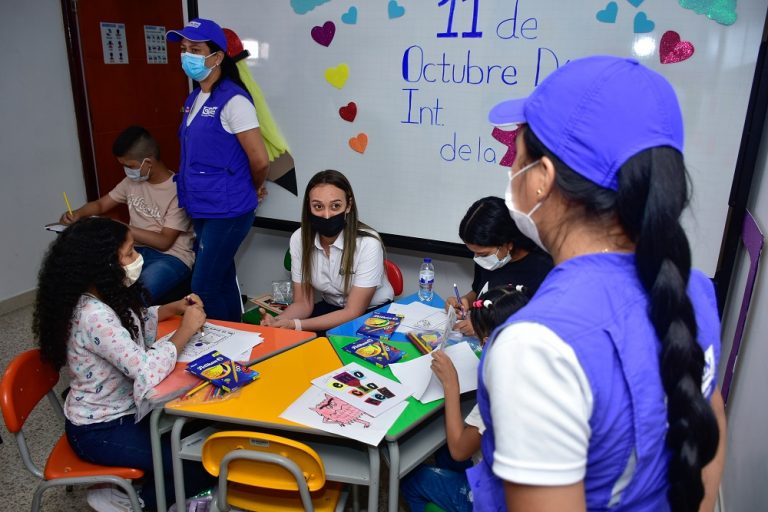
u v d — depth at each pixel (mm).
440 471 1798
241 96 2506
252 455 1447
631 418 618
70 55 3729
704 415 625
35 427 2537
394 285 2578
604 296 634
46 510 2090
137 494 1819
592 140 621
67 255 1624
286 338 1997
